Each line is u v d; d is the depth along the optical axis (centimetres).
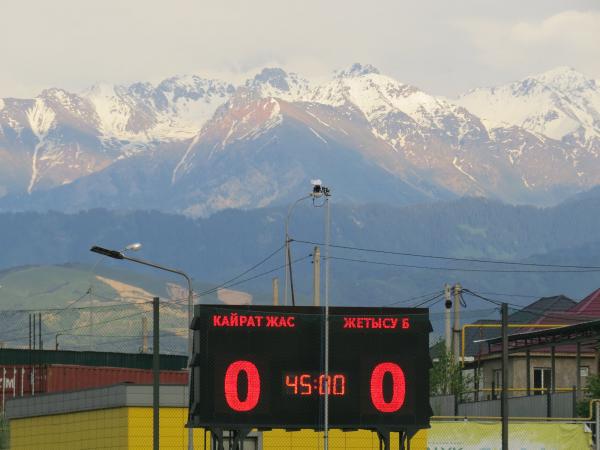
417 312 10688
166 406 12156
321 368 10481
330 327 10544
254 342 10425
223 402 10331
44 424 13300
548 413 13775
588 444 12238
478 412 14838
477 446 12275
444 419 13950
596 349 17000
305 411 10431
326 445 10569
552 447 12212
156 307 11062
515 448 12231
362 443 12569
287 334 10462
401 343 10631
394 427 10538
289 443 12456
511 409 14600
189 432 11238
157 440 10919
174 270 11281
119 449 12106
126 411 12044
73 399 12838
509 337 17888
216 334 10381
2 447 14562
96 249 11081
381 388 10556
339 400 10488
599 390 14788
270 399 10394
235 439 10375
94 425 12525
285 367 10438
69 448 12900
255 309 10456
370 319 10606
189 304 11269
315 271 15262
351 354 10556
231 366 10362
